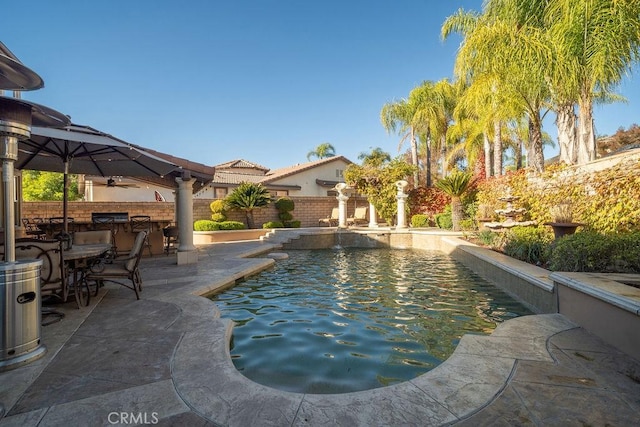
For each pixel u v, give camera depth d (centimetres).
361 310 513
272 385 287
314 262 1022
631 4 670
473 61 970
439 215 1711
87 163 848
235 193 1708
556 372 267
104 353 310
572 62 771
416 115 1995
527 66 848
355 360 337
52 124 414
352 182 1922
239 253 1058
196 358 299
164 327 380
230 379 262
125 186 1762
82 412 220
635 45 708
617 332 312
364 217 1955
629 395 233
